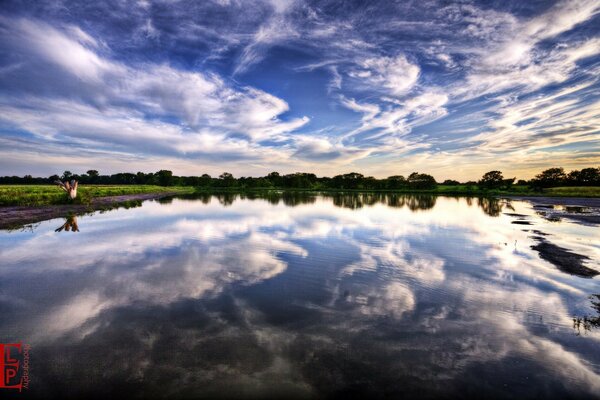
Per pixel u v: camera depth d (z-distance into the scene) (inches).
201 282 384.5
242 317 289.9
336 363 220.7
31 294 341.7
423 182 4559.5
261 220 950.4
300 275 414.3
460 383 200.8
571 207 1486.2
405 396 189.2
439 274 418.6
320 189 4697.3
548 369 215.3
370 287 370.6
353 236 689.6
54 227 769.6
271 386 196.2
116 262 466.9
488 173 4109.3
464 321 285.1
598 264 461.4
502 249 561.6
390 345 244.1
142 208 1323.8
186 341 246.7
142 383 197.3
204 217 1015.6
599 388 196.2
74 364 215.6
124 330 263.3
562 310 307.1
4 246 562.3
